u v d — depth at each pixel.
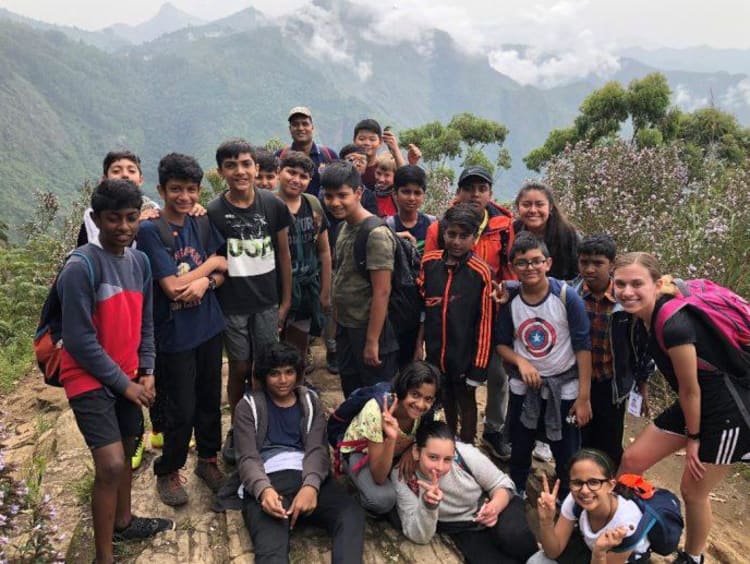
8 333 6.46
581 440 3.62
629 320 3.22
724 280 5.12
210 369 3.35
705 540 2.99
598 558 2.78
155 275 3.09
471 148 26.83
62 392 4.99
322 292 4.55
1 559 2.58
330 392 4.69
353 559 2.89
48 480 3.61
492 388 3.84
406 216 4.19
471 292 3.45
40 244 8.13
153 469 3.50
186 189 3.14
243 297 3.52
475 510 3.20
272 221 3.65
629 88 18.25
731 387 2.71
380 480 3.15
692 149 13.38
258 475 3.09
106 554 2.80
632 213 5.83
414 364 3.10
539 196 3.62
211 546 3.04
